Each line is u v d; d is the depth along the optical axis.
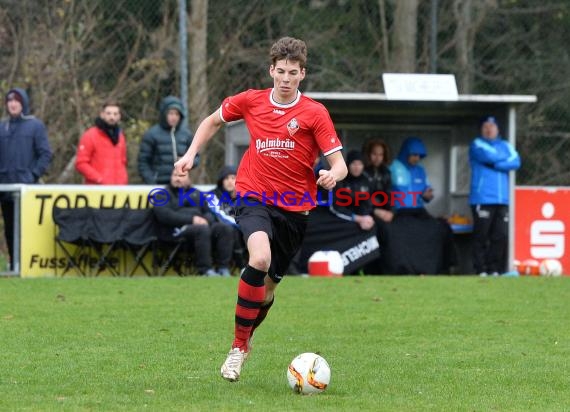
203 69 53.50
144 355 22.75
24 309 30.22
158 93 53.59
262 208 19.92
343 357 22.80
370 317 29.36
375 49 58.03
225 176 41.53
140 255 41.19
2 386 19.22
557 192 47.25
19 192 40.69
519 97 44.28
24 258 40.84
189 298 33.09
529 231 47.03
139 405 17.48
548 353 23.52
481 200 44.62
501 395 18.70
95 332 26.06
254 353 23.23
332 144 19.69
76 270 41.25
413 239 44.69
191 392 18.70
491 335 26.23
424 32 58.03
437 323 28.30
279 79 19.52
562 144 57.44
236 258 42.31
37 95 52.91
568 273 47.19
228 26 54.97
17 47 53.28
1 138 41.72
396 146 48.72
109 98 53.16
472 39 58.69
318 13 57.75
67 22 53.44
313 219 43.59
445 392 18.91
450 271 45.84
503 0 60.84
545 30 60.03
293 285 37.69
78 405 17.44
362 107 45.47
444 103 44.94
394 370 21.19
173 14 53.97
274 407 17.30
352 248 43.69
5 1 53.31
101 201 41.44
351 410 17.09
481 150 44.34
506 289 37.06
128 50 53.56
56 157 52.34
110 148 42.75
